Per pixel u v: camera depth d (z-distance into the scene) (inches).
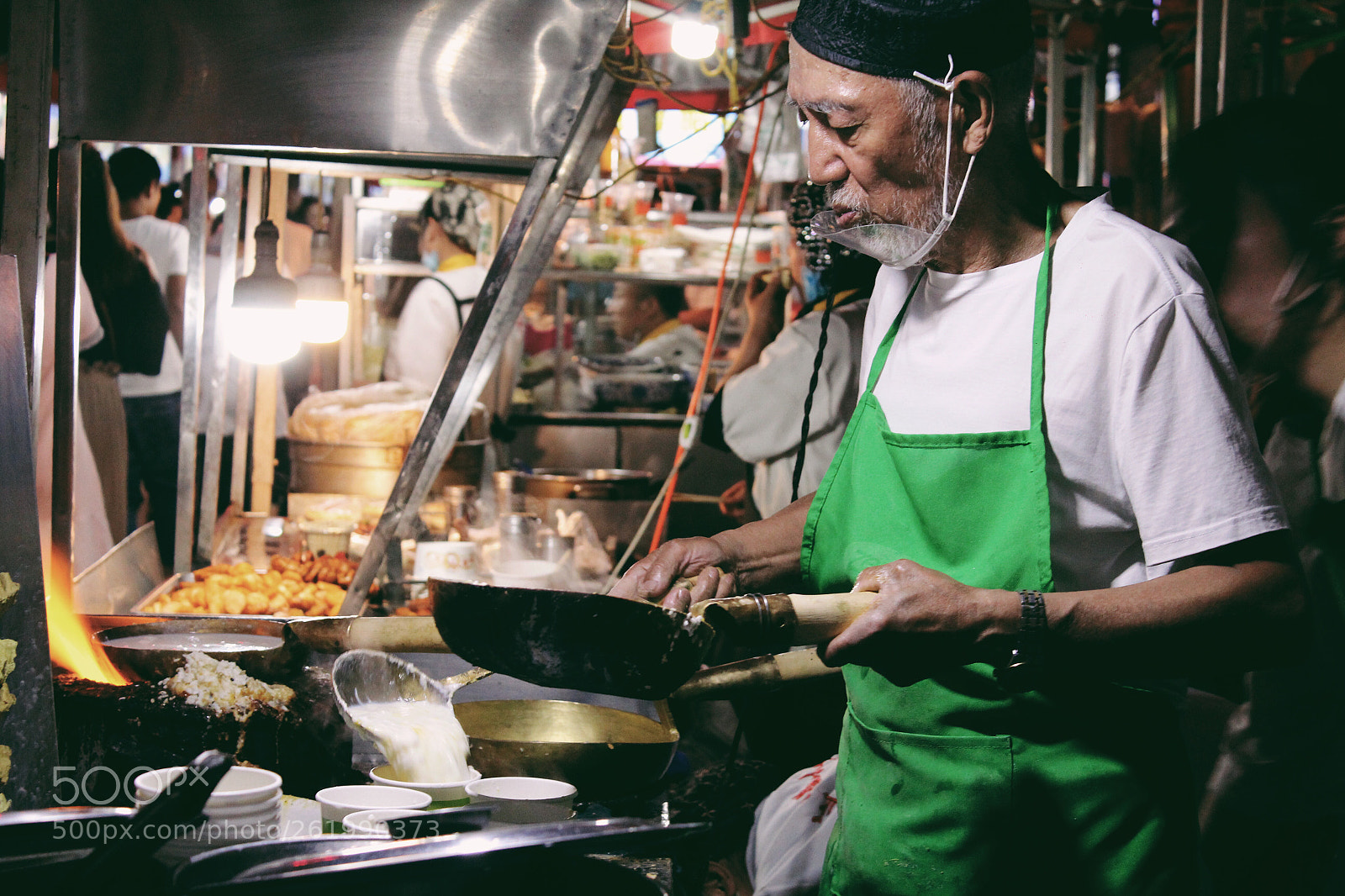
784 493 99.4
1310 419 67.0
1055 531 45.6
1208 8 97.2
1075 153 177.0
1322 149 67.9
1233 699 78.0
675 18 111.2
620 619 37.9
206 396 117.0
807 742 85.4
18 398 48.7
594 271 178.5
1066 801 45.7
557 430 187.9
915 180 44.9
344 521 114.0
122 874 29.1
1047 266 45.6
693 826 35.7
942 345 49.6
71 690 48.9
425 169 84.7
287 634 51.1
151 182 167.0
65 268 69.2
